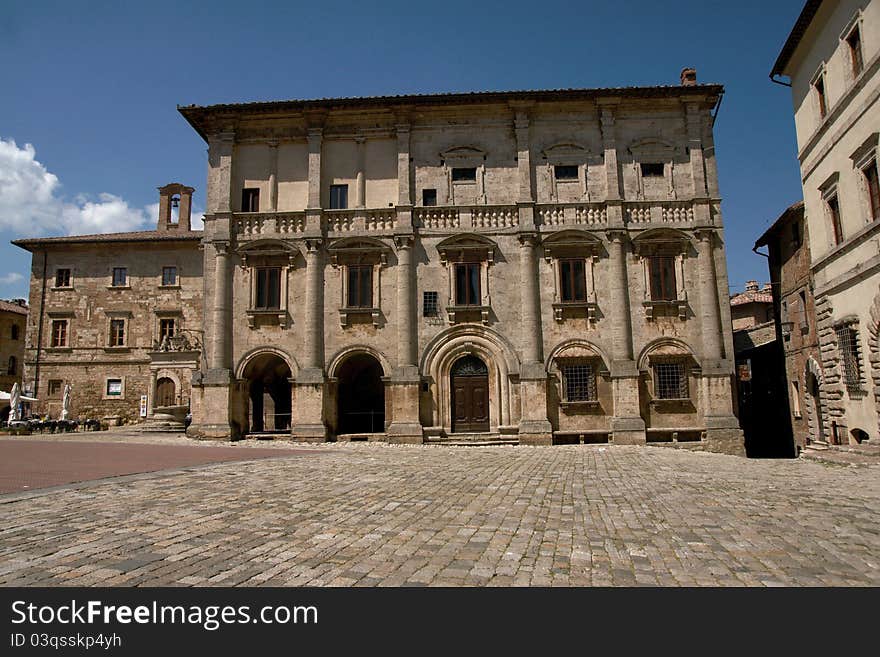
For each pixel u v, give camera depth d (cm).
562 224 3100
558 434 2942
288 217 3195
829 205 2539
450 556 765
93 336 4859
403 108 3200
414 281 3106
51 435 3612
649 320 2995
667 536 870
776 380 3578
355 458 2131
